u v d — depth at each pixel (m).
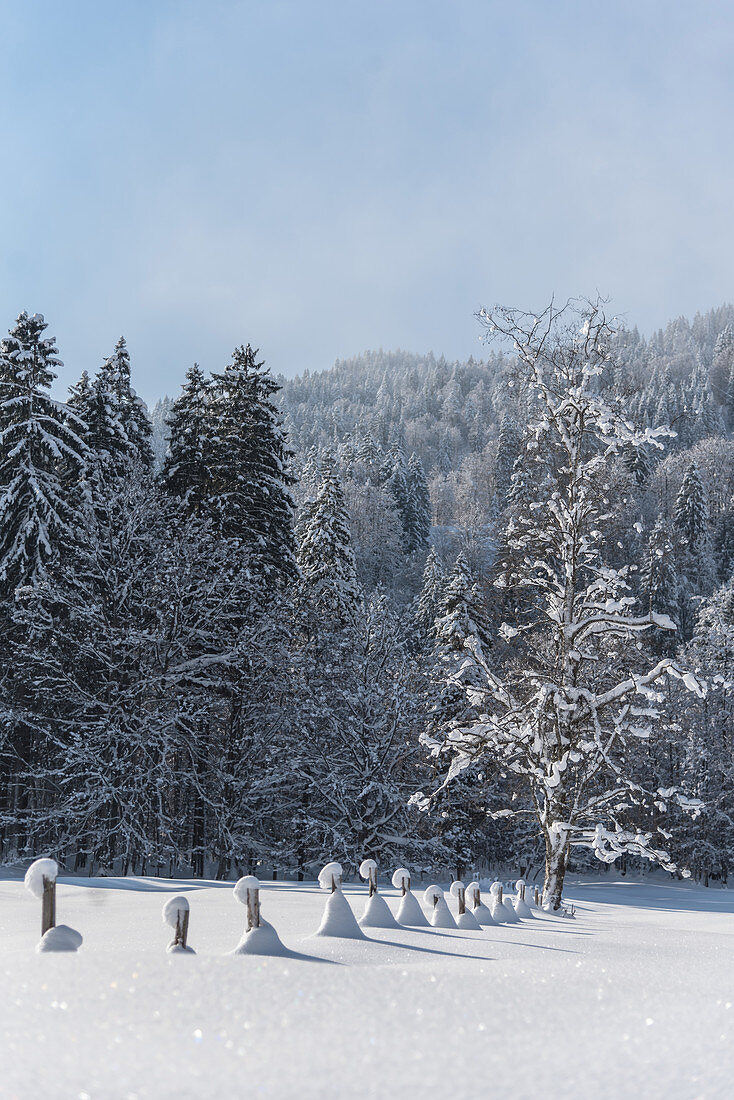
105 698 31.22
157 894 14.40
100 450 36.78
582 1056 3.37
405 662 34.94
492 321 20.48
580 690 18.47
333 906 7.58
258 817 33.34
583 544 19.92
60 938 5.63
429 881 34.88
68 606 29.88
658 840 51.56
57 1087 2.69
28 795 33.78
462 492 156.88
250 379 36.28
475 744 19.69
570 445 20.00
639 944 9.19
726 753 51.53
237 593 32.75
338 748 33.31
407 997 4.32
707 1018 4.26
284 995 4.15
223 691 32.94
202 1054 3.11
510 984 5.00
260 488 35.19
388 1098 2.72
